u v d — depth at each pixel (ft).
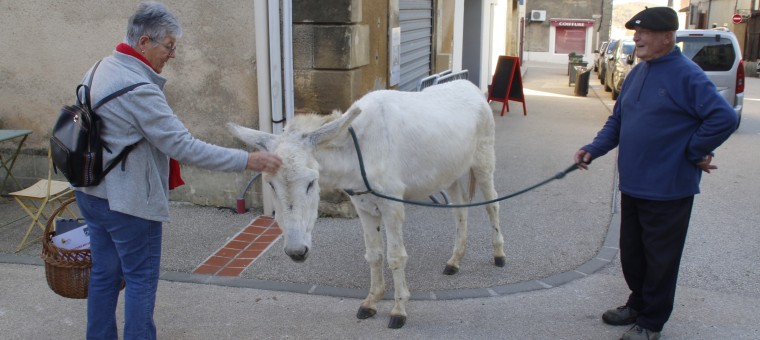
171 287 14.99
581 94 54.54
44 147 21.74
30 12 20.48
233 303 14.20
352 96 18.92
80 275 11.68
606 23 118.52
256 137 11.10
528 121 39.50
